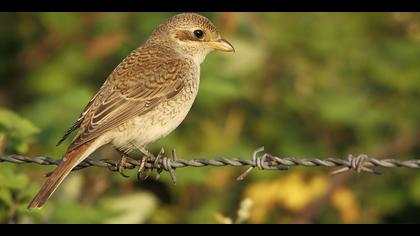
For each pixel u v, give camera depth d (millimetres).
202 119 12922
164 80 9375
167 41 9953
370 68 13594
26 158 8500
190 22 9992
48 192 8203
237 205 12750
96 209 10586
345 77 13617
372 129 13453
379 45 13789
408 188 13211
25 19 14195
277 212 12820
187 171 11586
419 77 13453
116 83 9273
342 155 13344
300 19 13586
